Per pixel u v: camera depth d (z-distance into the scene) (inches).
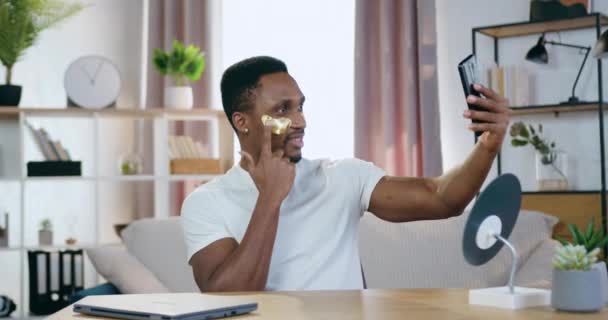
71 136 189.8
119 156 175.3
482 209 47.1
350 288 68.6
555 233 154.2
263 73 70.8
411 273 102.2
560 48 167.2
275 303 50.2
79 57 175.3
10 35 164.7
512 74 163.8
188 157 170.7
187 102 171.6
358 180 71.4
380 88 178.9
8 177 183.3
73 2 191.0
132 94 193.2
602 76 164.4
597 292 44.5
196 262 68.2
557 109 159.9
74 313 47.9
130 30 193.6
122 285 107.8
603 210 149.0
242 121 71.7
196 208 69.3
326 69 188.4
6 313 161.2
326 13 188.9
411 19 175.0
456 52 178.2
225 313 45.2
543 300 47.4
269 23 191.8
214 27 192.4
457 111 178.1
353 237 70.9
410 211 68.9
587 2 158.9
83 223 189.9
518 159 171.3
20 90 167.3
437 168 172.6
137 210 192.1
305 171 70.6
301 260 67.8
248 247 61.5
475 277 99.9
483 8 175.5
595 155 163.9
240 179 69.9
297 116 69.5
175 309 44.4
